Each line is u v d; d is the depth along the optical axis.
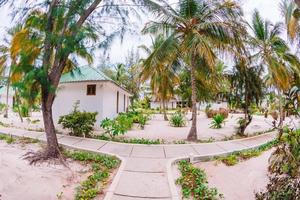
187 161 7.95
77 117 11.27
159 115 31.83
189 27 10.91
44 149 7.73
